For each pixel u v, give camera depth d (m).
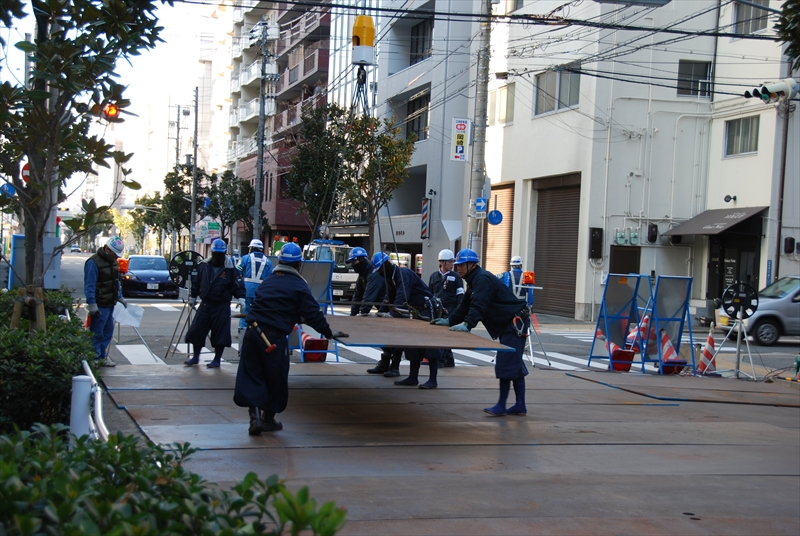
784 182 23.16
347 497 5.50
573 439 7.94
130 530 2.25
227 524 2.55
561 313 27.39
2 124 6.86
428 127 34.44
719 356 17.80
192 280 13.30
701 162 26.19
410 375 11.03
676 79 24.48
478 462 6.80
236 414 8.29
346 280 29.77
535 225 29.31
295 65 49.72
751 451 7.83
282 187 51.41
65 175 7.47
